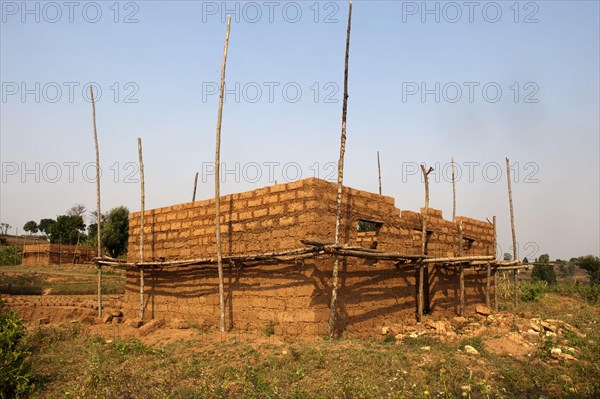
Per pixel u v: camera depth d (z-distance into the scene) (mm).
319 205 12383
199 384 9406
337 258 12055
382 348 11031
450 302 17359
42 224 104188
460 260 14680
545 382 9688
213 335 13047
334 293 11930
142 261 16641
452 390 8750
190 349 12180
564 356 11289
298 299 12156
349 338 12367
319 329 11961
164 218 16922
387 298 14344
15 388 9641
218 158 13688
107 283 30734
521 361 10969
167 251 16625
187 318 15367
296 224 12562
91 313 18266
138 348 12484
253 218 13727
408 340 12180
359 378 9102
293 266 12383
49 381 10430
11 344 10219
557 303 23625
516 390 9125
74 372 10992
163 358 11555
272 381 9242
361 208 13805
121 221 49188
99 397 8695
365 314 13461
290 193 12859
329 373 9500
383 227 14578
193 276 15430
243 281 13633
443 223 17469
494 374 9844
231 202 14484
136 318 17359
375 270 13984
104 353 12352
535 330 13898
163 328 15117
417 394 8438
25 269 35188
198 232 15508
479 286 19516
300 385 9008
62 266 38469
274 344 11414
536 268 41438
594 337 13891
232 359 10852
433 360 10336
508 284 26109
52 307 18469
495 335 13094
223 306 13344
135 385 9422
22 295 24250
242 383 9156
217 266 14625
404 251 15297
